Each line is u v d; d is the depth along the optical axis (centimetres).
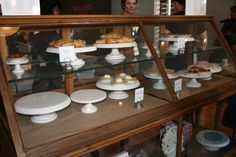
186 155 170
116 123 107
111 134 101
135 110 121
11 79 104
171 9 188
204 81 165
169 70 152
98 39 143
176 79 146
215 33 187
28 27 110
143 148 159
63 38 132
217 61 187
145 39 139
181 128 140
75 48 128
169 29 164
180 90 145
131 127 108
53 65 122
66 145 89
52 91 130
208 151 178
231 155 181
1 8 98
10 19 96
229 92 163
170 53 161
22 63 114
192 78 159
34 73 116
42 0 157
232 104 204
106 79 143
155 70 139
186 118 198
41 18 104
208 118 212
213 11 410
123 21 130
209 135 186
